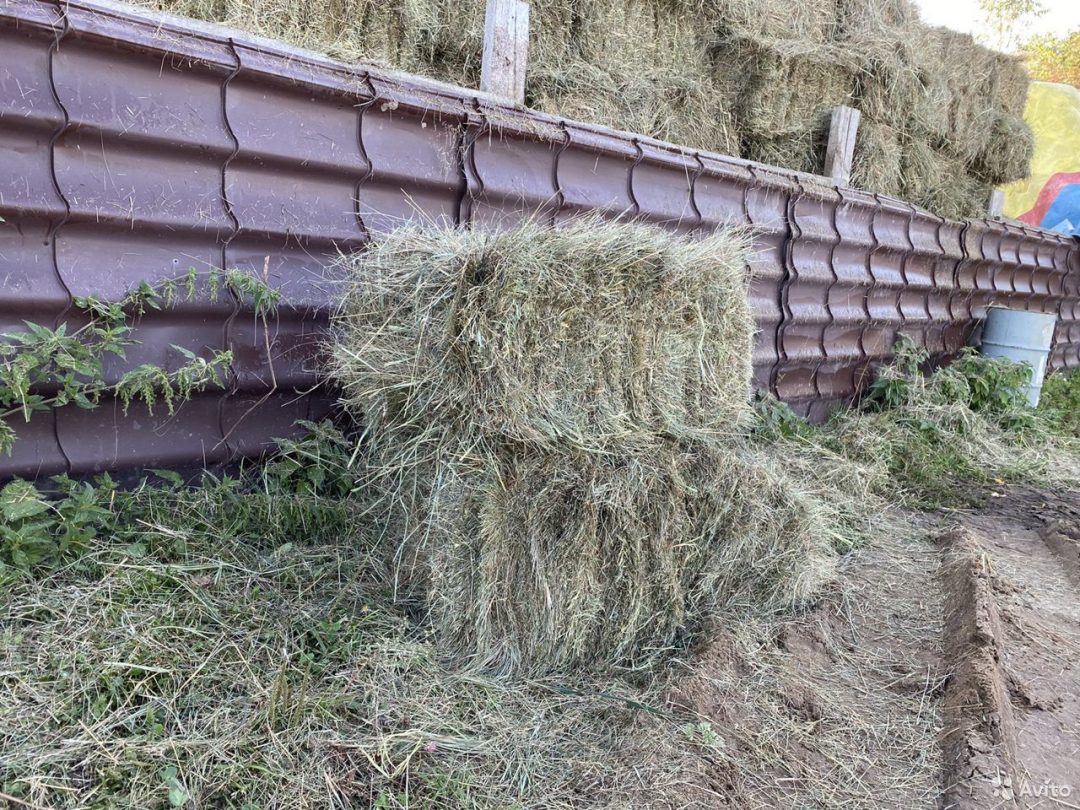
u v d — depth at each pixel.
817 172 5.20
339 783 1.65
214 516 2.55
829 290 5.17
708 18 4.34
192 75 2.50
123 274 2.43
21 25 2.15
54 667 1.80
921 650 2.56
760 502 2.62
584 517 2.15
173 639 1.97
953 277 6.52
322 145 2.81
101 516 2.35
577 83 3.70
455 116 3.12
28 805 1.45
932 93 5.84
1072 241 8.27
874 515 3.81
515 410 2.01
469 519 2.10
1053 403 6.84
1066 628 2.79
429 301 2.06
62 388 2.34
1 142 2.19
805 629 2.60
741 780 1.85
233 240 2.66
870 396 5.61
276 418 2.87
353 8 2.97
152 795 1.53
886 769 1.96
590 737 1.96
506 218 3.37
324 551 2.55
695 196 4.18
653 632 2.39
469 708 1.98
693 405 2.46
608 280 2.14
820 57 4.80
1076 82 17.08
